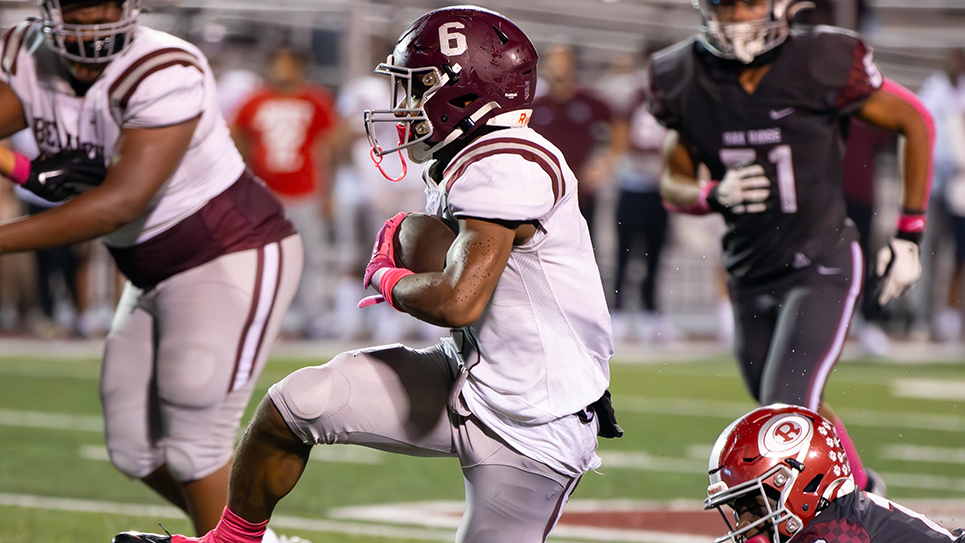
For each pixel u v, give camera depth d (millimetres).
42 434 21234
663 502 16812
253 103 31625
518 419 9297
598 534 14844
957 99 34625
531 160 8883
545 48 38656
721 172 14867
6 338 34906
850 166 31500
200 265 11844
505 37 9289
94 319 35156
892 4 44562
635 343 35281
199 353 11742
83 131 11500
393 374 9602
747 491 8875
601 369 9578
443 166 9578
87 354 32094
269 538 11562
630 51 38906
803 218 14172
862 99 14258
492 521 9562
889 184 37250
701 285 38938
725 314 36188
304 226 32875
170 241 11727
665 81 14953
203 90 11578
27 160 11656
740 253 14539
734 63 14430
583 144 32406
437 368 9773
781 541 8984
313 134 31859
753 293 14555
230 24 37031
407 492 17281
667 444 21156
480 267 8641
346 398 9438
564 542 14422
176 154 11297
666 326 35250
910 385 28641
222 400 11898
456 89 9172
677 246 37719
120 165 11086
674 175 15492
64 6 10898
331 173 33031
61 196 11766
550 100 32312
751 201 14195
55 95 11492
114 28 11031
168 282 11875
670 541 14523
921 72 40438
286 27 37219
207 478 11969
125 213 11055
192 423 11820
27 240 10781
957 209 35281
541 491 9492
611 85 33406
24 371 29078
